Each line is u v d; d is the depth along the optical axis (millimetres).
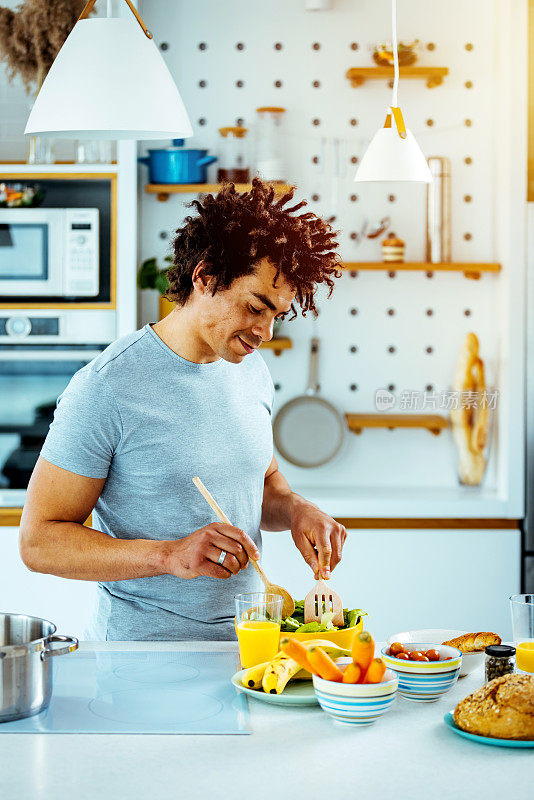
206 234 1733
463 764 1242
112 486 1886
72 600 3344
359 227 3754
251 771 1218
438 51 3709
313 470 3791
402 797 1140
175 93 1858
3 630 1561
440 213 3627
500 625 3438
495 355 3736
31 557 1772
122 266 3416
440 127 3727
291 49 3701
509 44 3488
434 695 1480
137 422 1824
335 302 3771
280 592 1723
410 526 3436
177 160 3514
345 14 3693
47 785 1173
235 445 1908
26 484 3467
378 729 1369
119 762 1244
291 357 3781
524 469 3457
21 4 3453
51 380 3463
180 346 1863
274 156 3586
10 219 3373
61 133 2016
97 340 3451
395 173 2605
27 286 3402
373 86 3713
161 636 1858
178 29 3684
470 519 3447
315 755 1271
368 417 3740
